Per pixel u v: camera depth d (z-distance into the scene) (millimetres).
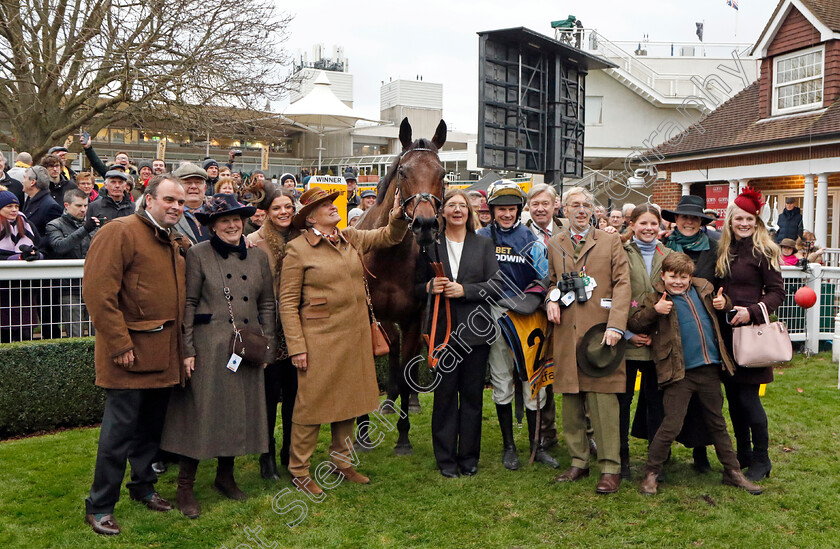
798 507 3709
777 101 10688
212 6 12234
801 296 4855
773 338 3826
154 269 3475
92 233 6117
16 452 4633
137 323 3416
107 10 11836
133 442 3777
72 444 4809
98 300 3307
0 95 12648
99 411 5422
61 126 12953
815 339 7855
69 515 3682
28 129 12688
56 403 5191
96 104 12828
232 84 12508
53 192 7273
